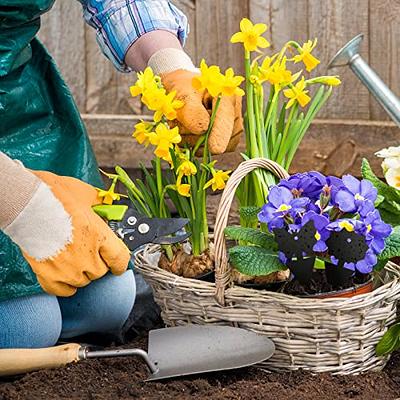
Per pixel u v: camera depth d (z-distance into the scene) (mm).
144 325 3291
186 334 2721
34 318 2836
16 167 2549
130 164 4645
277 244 2604
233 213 4207
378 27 4535
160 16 3127
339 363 2645
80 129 3258
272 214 2586
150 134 2705
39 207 2531
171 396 2533
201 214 2877
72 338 3143
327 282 2707
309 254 2539
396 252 2646
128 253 2656
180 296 2746
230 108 2809
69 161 3209
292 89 2885
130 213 2730
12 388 2564
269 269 2580
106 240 2607
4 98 3014
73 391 2559
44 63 3238
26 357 2629
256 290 2641
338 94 4613
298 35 4598
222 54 4652
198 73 2912
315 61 2898
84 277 2588
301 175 2660
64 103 3254
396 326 2660
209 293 2672
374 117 4613
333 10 4551
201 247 2900
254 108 2893
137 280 3354
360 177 4570
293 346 2633
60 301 3020
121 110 4719
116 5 3145
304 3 4566
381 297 2602
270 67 2867
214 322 2721
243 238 2646
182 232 3014
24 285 2840
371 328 2641
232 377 2662
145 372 2668
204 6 4625
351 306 2561
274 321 2627
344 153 4555
